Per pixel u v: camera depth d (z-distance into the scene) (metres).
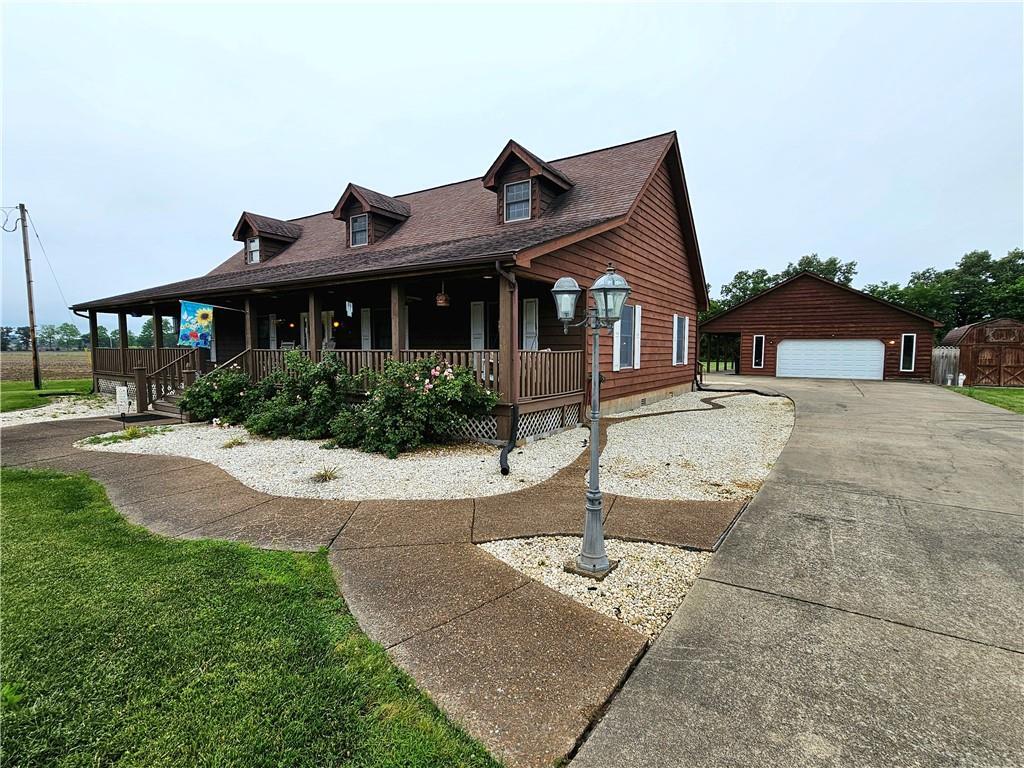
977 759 1.69
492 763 1.68
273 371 9.67
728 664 2.23
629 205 9.27
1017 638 2.42
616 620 2.62
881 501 4.53
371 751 1.73
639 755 1.71
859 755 1.71
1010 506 4.37
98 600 2.77
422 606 2.74
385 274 7.55
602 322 3.10
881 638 2.42
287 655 2.27
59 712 1.90
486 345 10.72
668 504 4.52
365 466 6.02
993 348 17.00
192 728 1.83
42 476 5.60
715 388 16.55
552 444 7.37
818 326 22.09
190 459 6.45
